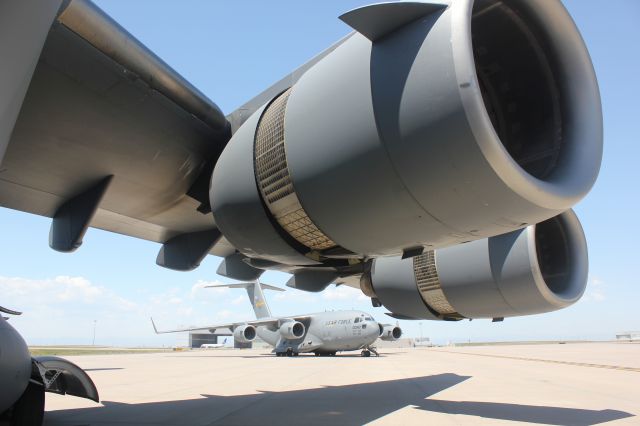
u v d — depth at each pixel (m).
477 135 2.82
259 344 88.12
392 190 3.26
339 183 3.45
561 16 3.50
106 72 3.80
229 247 6.96
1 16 1.81
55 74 3.67
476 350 38.97
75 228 5.02
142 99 4.11
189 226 6.13
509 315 6.25
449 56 2.90
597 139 3.65
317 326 29.03
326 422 5.44
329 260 4.58
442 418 5.62
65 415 6.01
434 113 2.93
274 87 4.51
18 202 5.21
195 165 4.99
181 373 14.23
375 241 3.73
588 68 3.72
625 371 13.68
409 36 3.14
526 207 3.16
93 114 4.05
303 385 9.95
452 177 3.03
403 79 3.08
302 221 3.93
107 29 3.65
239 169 4.14
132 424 5.33
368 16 3.10
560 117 3.77
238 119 4.82
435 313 6.95
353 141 3.31
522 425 5.15
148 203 5.49
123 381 11.34
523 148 3.89
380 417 5.73
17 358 3.48
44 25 2.15
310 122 3.60
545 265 6.32
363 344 27.09
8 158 4.39
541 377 11.53
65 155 4.42
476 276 6.05
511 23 3.58
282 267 5.13
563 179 3.38
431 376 11.91
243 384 10.29
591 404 6.77
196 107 4.42
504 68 3.90
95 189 4.92
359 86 3.32
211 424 5.36
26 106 3.83
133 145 4.44
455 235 3.55
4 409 3.50
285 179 3.81
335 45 3.99
